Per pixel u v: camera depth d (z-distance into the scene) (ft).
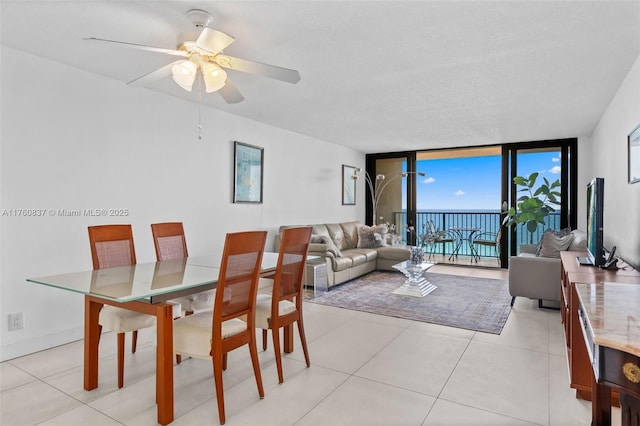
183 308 9.31
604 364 3.46
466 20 7.39
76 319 10.28
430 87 11.55
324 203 21.53
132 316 7.51
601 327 3.76
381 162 25.85
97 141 10.76
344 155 23.53
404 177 24.98
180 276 7.53
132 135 11.67
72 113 10.19
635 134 9.29
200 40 6.61
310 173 20.24
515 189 21.22
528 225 19.61
